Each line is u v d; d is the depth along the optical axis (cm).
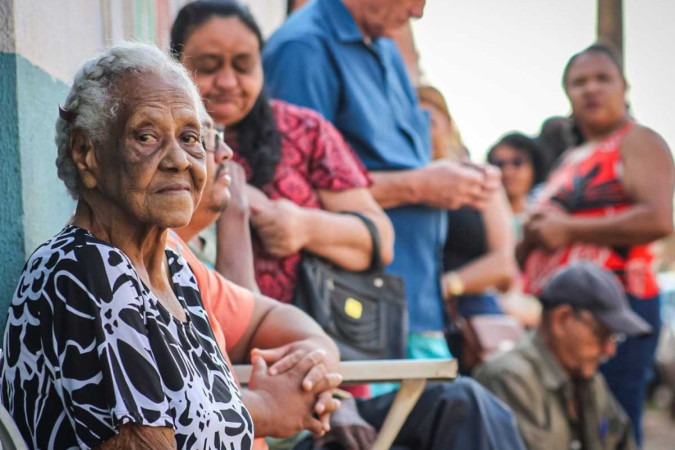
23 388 250
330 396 346
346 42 538
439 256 564
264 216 448
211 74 448
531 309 851
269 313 373
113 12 441
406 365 374
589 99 703
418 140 569
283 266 454
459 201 549
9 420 247
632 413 675
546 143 894
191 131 264
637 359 674
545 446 573
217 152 372
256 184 458
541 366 584
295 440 416
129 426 244
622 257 688
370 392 477
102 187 261
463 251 670
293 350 356
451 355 603
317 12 541
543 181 891
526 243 723
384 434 376
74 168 265
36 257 255
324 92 526
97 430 242
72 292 247
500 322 682
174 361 254
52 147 380
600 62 704
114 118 258
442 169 547
